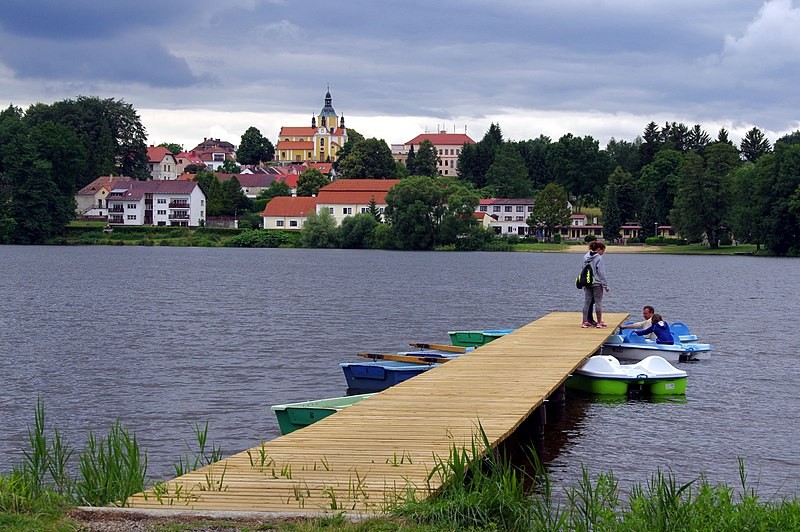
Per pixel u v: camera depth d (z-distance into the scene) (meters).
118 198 160.12
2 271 80.25
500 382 19.17
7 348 32.84
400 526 9.59
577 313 35.47
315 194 180.00
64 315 44.72
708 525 9.98
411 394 17.69
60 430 19.83
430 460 12.25
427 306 50.31
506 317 45.28
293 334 37.12
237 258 110.38
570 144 175.62
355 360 30.06
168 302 52.00
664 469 16.09
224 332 37.72
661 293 61.97
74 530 9.30
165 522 9.56
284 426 17.86
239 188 169.62
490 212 169.50
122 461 13.92
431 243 134.00
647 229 152.62
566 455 17.03
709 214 131.00
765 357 30.94
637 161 195.50
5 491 10.34
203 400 23.19
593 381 23.47
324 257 114.56
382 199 157.00
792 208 117.38
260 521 9.59
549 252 137.38
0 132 139.38
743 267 99.19
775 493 14.64
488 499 10.46
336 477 11.41
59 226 141.38
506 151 183.38
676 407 21.83
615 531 10.23
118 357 30.61
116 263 95.56
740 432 19.12
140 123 184.12
